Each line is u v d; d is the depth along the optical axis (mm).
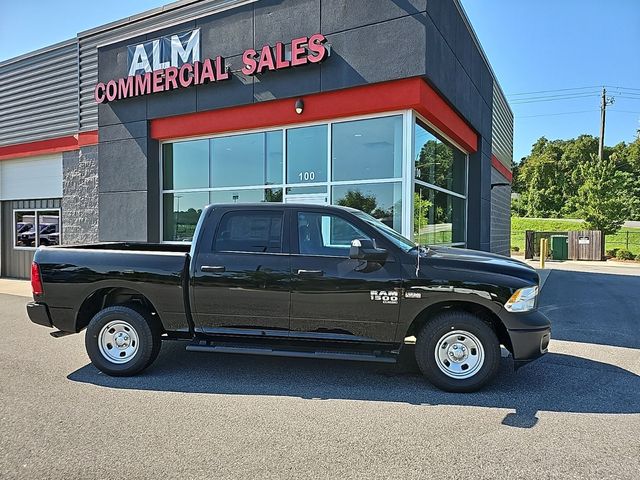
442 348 5160
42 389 5203
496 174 17938
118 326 5738
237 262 5527
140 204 11852
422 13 8477
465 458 3627
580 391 5152
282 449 3771
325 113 9523
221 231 5707
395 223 9164
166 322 5668
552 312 10070
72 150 13961
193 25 10953
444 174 11633
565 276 17938
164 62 11336
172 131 11461
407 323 5184
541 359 6422
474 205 13742
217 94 10648
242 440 3934
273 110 10125
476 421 4332
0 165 15977
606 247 36281
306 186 10148
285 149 10375
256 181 10805
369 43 8945
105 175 12422
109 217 12375
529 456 3660
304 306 5363
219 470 3439
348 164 9664
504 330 5250
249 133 10859
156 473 3395
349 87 9172
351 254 5113
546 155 73438
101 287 5777
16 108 15312
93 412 4535
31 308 5938
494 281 5055
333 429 4152
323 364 6164
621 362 6293
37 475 3369
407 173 9039
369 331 5277
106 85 11992
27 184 15258
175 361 6312
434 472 3420
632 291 13469
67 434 4043
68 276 5824
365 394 5051
